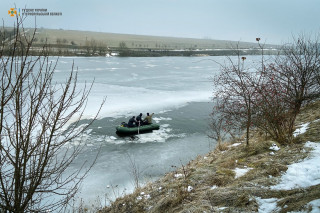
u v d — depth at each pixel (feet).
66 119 8.66
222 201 11.75
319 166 12.29
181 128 52.85
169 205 14.34
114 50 323.78
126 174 31.30
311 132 18.08
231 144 27.50
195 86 104.32
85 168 32.86
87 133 46.73
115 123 54.75
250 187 12.06
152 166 34.12
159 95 84.58
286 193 10.50
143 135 48.37
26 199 7.89
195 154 38.19
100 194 25.63
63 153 36.19
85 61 201.87
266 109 18.67
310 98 26.48
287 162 14.01
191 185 15.58
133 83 107.65
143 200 17.42
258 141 21.18
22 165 7.79
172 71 158.51
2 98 7.36
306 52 25.39
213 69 174.60
